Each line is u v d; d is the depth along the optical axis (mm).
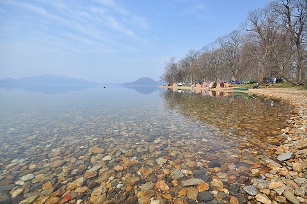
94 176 5031
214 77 80375
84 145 7559
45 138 8555
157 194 4148
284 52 36094
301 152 5738
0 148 7277
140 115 14359
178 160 5941
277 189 4023
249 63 49969
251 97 27812
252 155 6094
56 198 4086
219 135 8516
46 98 32344
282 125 9734
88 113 15578
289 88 35156
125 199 4008
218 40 72000
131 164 5730
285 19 31422
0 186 4590
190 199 3932
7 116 14414
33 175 5137
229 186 4348
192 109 16969
